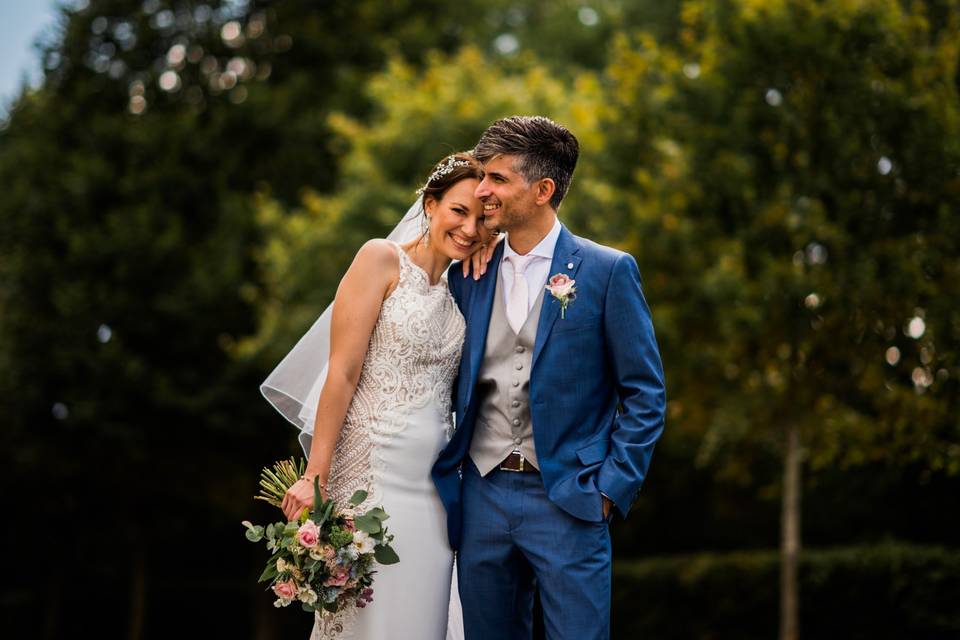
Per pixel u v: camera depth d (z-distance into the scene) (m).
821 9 6.92
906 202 6.90
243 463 12.66
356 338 3.11
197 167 12.12
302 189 12.16
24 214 11.76
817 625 8.84
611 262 3.09
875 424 7.27
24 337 11.54
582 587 2.93
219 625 14.28
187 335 11.79
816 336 7.21
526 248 3.14
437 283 3.27
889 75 6.92
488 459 3.09
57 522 13.27
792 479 7.64
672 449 11.44
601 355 3.09
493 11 15.09
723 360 7.77
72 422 11.42
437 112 10.43
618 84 8.04
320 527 2.88
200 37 12.61
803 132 7.01
